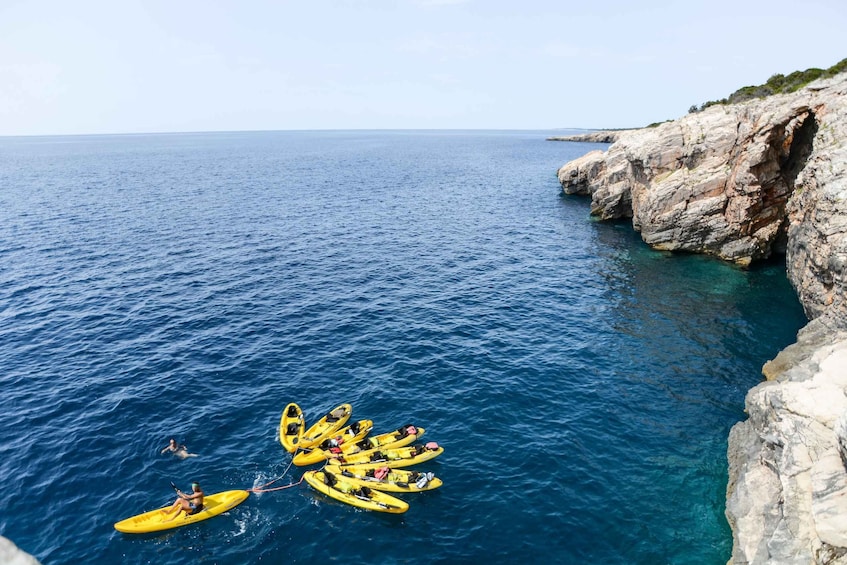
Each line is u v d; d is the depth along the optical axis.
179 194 92.25
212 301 43.56
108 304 42.50
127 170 137.50
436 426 28.38
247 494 23.47
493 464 25.58
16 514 22.34
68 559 20.42
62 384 31.52
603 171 89.81
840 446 17.55
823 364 22.84
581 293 46.91
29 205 79.25
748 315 41.59
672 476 24.88
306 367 33.88
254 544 21.19
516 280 50.12
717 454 26.33
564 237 65.94
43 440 26.77
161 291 45.38
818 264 35.06
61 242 58.50
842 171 33.94
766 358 35.12
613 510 22.86
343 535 21.56
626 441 27.28
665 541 21.33
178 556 20.66
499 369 33.94
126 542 21.22
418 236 65.56
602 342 37.72
